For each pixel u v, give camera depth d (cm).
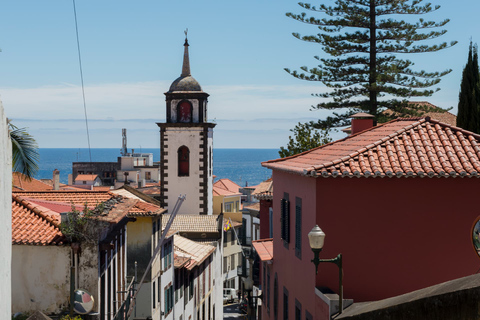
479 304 1084
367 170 1858
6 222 904
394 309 1325
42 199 3052
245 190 11644
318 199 1898
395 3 4528
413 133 2070
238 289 8906
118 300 2778
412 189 1903
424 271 1902
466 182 1902
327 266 1902
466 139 2033
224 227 6762
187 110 7388
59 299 2214
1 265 874
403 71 4525
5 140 893
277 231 2703
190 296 5134
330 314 1716
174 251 4938
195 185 7350
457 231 1903
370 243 1898
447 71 4478
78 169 15300
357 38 4612
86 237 2212
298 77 4684
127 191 4662
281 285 2586
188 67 7569
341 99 4709
